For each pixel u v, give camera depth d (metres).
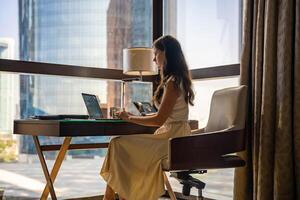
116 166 2.45
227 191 3.47
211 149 2.35
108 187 2.52
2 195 2.91
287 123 2.55
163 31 4.09
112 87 3.82
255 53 2.80
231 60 3.46
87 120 2.50
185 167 2.27
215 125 2.73
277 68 2.62
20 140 3.36
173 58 2.60
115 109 3.10
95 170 3.72
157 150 2.45
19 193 3.36
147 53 3.44
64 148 2.86
